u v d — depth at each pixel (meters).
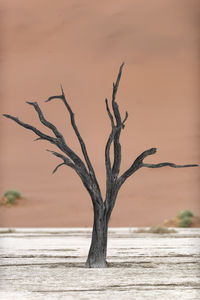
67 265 43.38
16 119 41.72
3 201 149.12
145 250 56.34
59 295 29.78
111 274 37.91
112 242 67.94
